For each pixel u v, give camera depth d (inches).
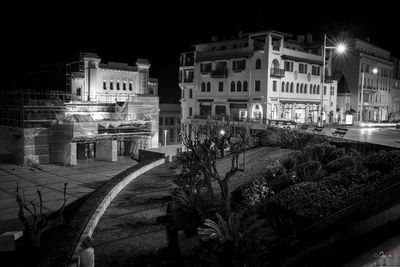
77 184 1421.0
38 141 1761.8
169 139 2942.9
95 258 518.9
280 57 2145.7
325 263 370.0
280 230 475.5
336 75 2701.8
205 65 2448.3
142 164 1210.0
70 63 2385.6
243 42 2289.6
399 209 410.6
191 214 618.8
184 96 2642.7
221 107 2354.8
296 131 1121.4
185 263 483.5
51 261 464.8
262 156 1013.8
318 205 486.3
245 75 2203.5
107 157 1957.4
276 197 554.9
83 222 612.7
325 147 828.6
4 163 1775.3
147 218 687.7
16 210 1066.7
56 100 1882.4
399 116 3378.4
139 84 2571.4
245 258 403.5
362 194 489.4
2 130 1902.1
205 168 648.4
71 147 1774.1
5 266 620.1
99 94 2367.1
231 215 458.6
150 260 510.0
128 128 1993.1
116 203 786.8
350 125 1910.7
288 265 387.2
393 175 513.3
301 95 2314.2
